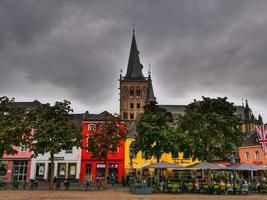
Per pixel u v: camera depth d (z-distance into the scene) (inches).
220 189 1083.9
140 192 1065.5
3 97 1238.9
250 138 2090.3
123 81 3750.0
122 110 3678.6
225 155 1269.7
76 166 1825.8
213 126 1237.1
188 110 1348.4
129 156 1872.5
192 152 1254.9
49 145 1240.2
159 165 1151.0
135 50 4141.2
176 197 932.6
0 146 1147.9
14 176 1780.3
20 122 1208.8
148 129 1224.8
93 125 1914.4
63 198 872.3
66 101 1334.9
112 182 1567.4
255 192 1181.7
